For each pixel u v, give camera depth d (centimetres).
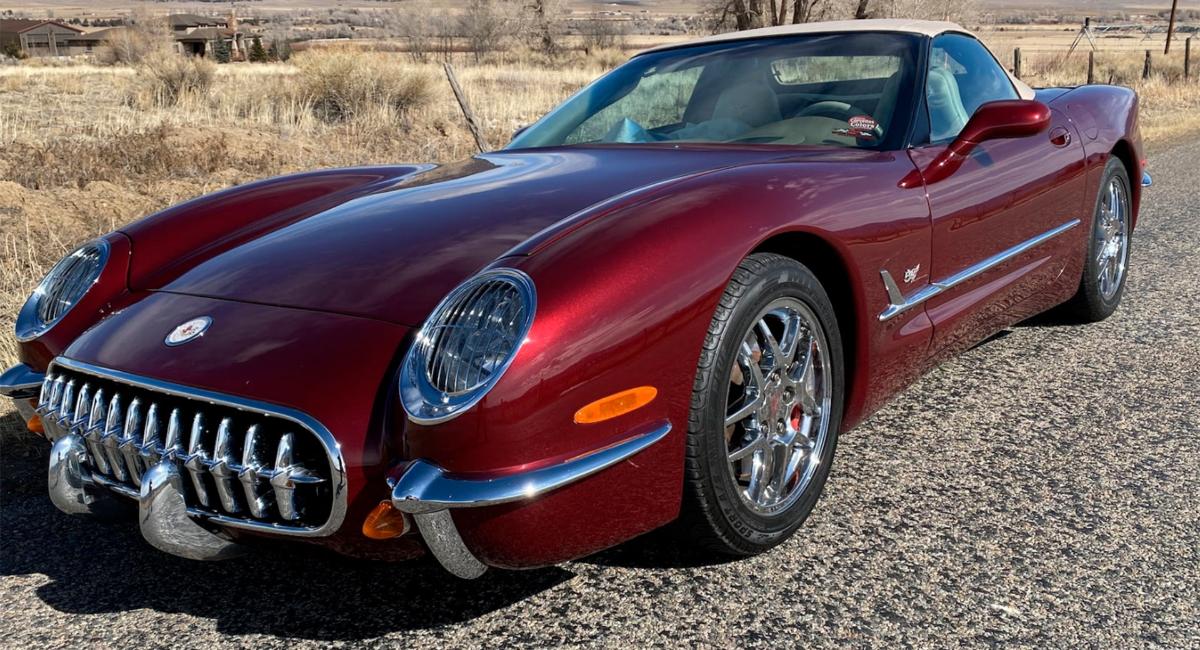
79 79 1911
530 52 4009
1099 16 18288
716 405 206
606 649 198
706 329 202
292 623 214
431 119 1411
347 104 1459
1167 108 1558
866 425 314
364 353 192
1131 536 237
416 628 210
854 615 207
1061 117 360
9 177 880
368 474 184
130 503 214
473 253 215
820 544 238
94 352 215
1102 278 408
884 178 257
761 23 2892
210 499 196
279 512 191
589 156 287
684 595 217
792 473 237
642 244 198
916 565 226
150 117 1345
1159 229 616
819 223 229
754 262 214
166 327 215
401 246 227
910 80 298
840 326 254
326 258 229
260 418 190
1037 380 350
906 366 277
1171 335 397
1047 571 222
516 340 179
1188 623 200
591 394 185
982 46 352
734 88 320
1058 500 257
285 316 207
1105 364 365
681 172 252
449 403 177
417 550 195
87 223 741
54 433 223
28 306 254
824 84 313
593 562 234
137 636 211
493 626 209
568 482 182
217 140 1110
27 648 208
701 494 209
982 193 292
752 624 204
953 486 267
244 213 278
